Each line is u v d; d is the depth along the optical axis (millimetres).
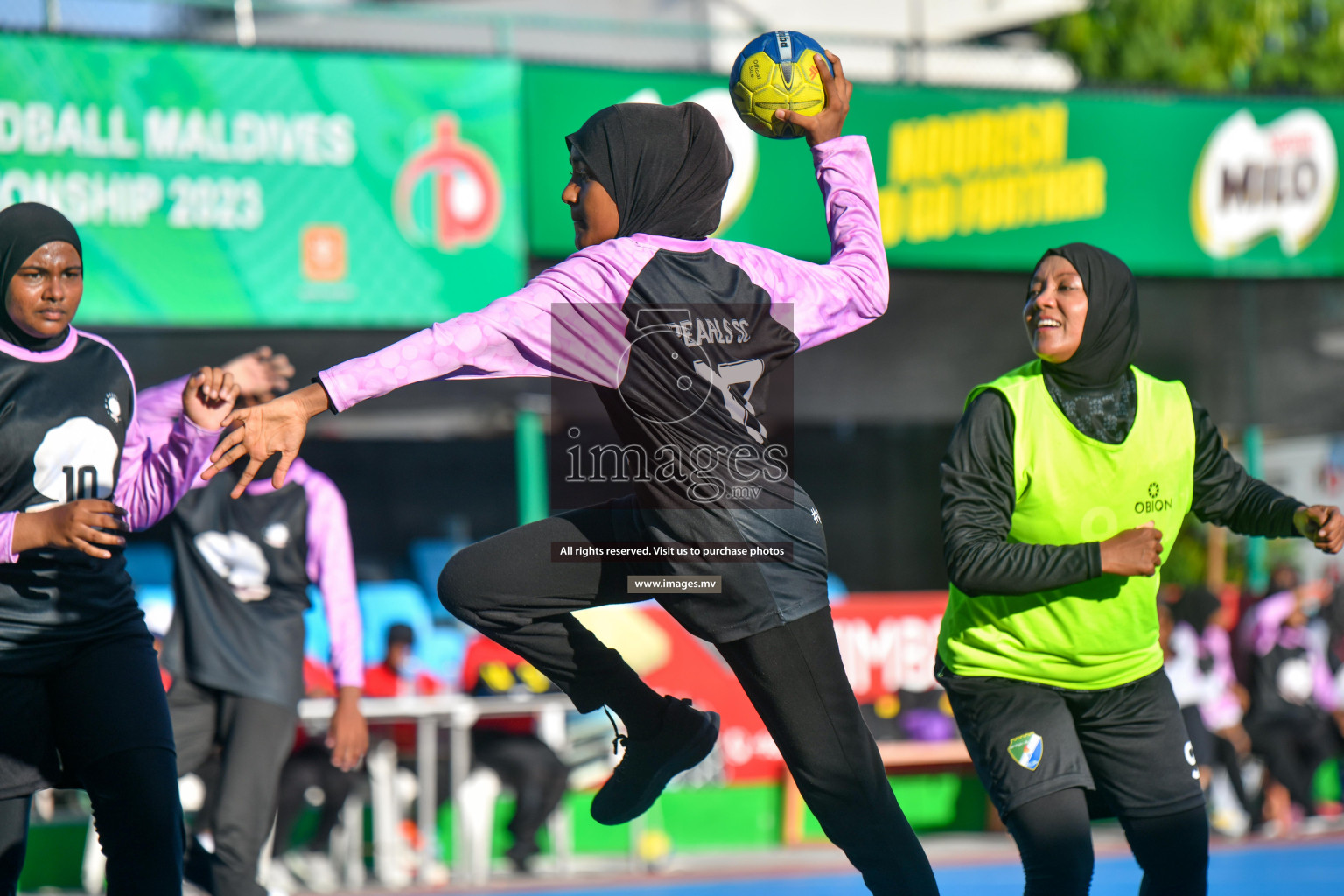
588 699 9039
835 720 8172
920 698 26375
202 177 22688
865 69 35188
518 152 24359
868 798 8266
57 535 8195
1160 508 9781
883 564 32562
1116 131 28062
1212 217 28609
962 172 27250
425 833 21953
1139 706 9734
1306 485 34938
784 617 8008
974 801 27391
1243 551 34969
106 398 9211
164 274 22578
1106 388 9633
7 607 8727
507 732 22828
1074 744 9438
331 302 23438
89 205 22141
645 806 9453
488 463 35344
